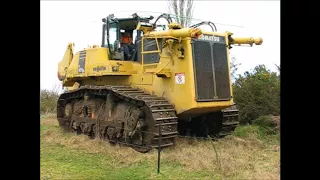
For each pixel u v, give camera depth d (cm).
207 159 711
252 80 1222
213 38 873
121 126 888
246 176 615
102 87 950
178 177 622
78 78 1136
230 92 897
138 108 854
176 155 746
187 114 868
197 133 1007
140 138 836
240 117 1165
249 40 940
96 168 697
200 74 832
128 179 616
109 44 1009
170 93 857
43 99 1838
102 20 1042
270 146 870
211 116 973
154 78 900
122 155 782
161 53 877
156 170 667
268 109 1145
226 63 895
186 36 790
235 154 766
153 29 928
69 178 624
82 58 1095
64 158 782
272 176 608
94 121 995
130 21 993
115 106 938
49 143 953
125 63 979
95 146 875
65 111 1145
